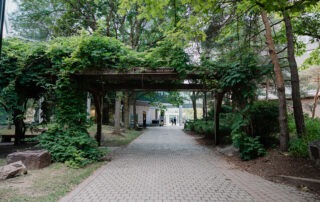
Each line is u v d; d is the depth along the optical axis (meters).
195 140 14.46
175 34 5.90
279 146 7.30
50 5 14.08
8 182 4.59
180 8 6.70
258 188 4.43
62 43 7.82
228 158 7.92
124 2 4.57
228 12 7.16
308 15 8.30
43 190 4.14
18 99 8.08
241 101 7.82
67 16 13.91
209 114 17.36
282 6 3.64
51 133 7.22
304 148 6.00
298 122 7.16
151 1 4.31
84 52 7.34
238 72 7.26
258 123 7.85
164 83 10.14
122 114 26.62
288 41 7.44
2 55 7.44
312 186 4.34
